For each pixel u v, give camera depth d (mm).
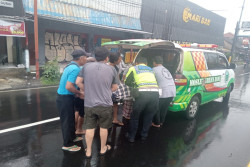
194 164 3283
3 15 9328
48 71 9203
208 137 4301
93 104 3014
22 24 9562
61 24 12828
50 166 3053
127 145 3811
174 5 19812
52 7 11586
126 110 4793
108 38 15898
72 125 3396
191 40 23906
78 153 3432
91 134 3207
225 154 3631
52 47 13062
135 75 3750
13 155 3277
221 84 6250
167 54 5043
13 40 11781
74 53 3232
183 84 4578
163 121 4797
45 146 3604
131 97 3816
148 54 5484
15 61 12094
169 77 4250
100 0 14023
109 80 3035
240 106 6941
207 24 26547
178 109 4688
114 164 3186
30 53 11797
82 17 13016
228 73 6629
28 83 8531
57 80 9406
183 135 4348
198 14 24078
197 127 4828
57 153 3404
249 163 3373
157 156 3473
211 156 3543
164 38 19625
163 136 4262
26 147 3541
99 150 3562
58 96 3256
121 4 15359
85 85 3055
